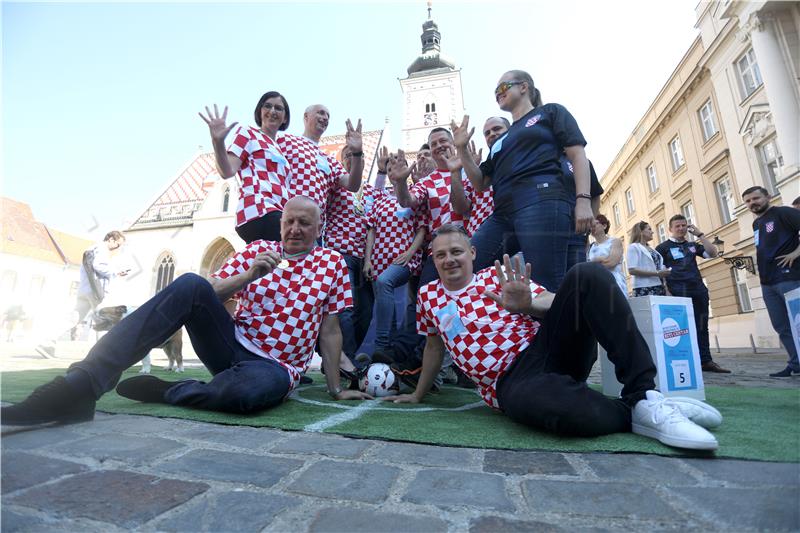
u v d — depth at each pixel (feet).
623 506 3.29
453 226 7.31
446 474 4.07
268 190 10.20
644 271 15.89
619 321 5.65
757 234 12.81
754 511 3.08
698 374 8.23
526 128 9.07
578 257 8.84
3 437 4.72
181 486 3.63
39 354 14.07
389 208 13.92
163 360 23.09
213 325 7.02
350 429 5.79
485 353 6.63
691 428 4.69
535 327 6.78
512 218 9.16
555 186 8.59
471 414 7.07
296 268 8.09
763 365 16.44
